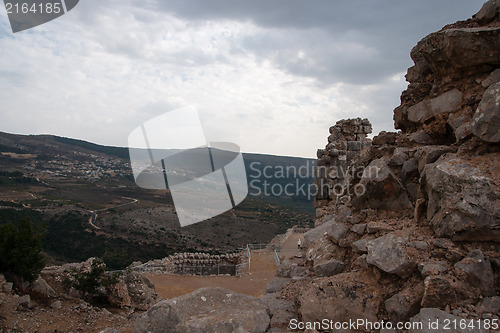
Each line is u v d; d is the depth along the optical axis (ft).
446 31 21.48
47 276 51.85
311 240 34.96
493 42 19.92
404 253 17.33
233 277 72.38
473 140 19.35
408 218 22.26
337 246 25.36
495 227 16.05
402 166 23.54
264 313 18.51
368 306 17.20
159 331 16.51
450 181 17.67
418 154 22.52
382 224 21.88
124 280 53.78
